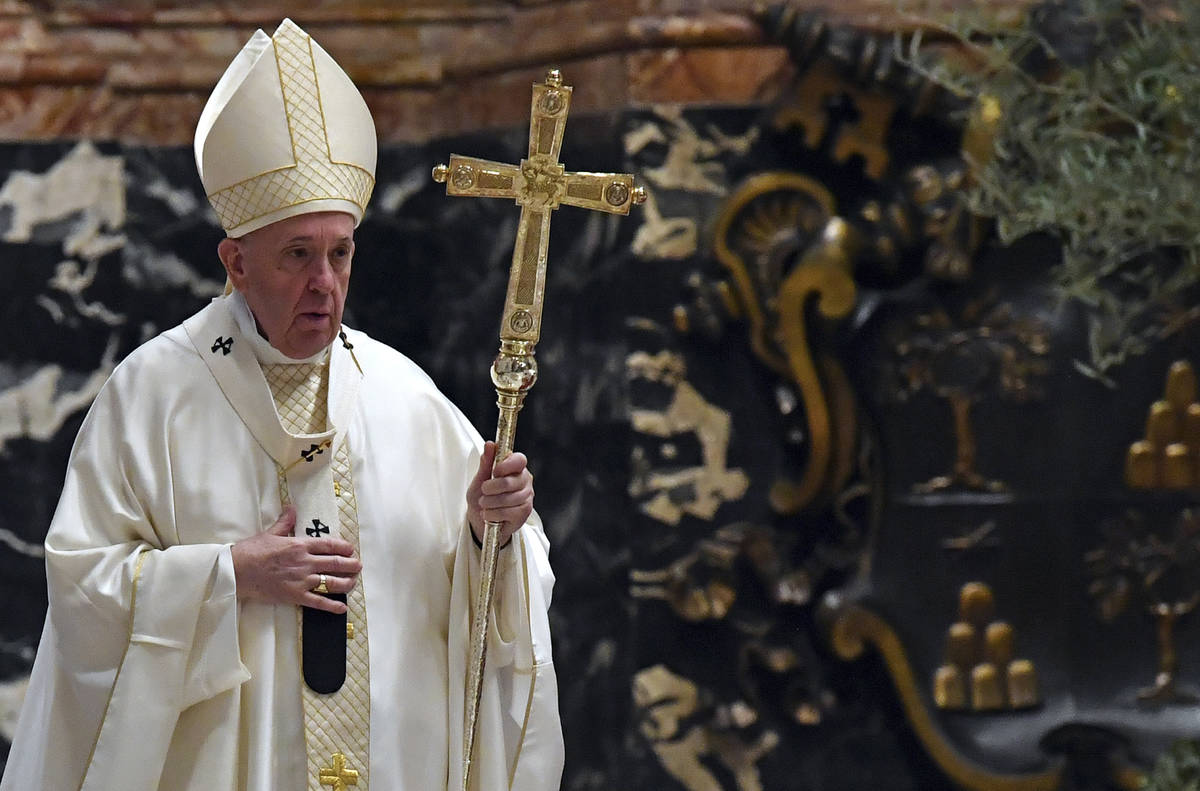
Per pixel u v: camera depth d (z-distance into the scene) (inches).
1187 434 727.1
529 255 428.1
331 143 433.4
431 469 463.8
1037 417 738.8
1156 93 660.1
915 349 735.7
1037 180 698.2
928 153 732.0
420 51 835.4
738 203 731.4
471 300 832.3
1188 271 695.1
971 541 737.0
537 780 458.3
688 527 739.4
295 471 441.7
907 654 730.8
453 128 838.5
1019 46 722.2
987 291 739.4
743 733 738.2
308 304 432.8
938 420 739.4
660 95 738.2
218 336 446.3
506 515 431.2
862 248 726.5
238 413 441.7
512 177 423.8
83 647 422.3
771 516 737.6
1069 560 737.6
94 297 796.0
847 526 737.0
